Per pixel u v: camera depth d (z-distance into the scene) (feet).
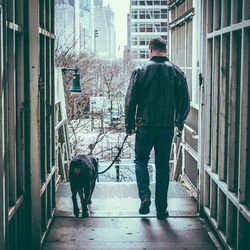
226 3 14.62
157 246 14.83
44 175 15.71
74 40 84.84
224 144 14.89
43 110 15.72
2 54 10.55
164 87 16.83
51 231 16.19
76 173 17.51
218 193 15.19
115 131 72.74
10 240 12.54
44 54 15.78
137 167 17.35
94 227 16.58
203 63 17.10
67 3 121.90
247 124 12.46
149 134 17.02
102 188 22.34
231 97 13.55
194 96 20.95
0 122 10.42
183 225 16.79
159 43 17.03
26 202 14.14
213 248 14.71
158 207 17.38
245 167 12.55
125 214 18.03
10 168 12.34
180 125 17.70
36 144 13.94
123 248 14.65
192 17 21.45
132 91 16.84
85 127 73.20
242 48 12.33
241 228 12.82
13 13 12.21
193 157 20.65
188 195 20.77
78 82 30.12
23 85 13.55
